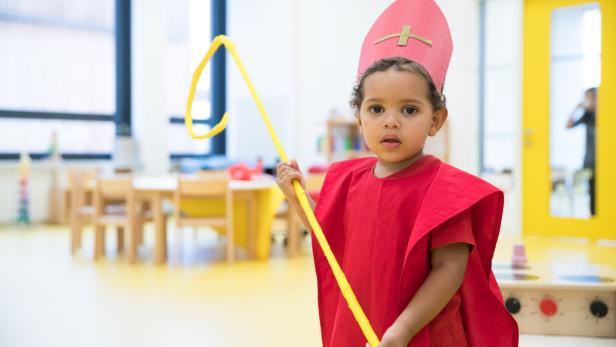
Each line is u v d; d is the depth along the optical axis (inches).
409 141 36.6
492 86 227.6
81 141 297.0
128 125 309.6
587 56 207.6
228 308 118.4
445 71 39.0
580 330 75.5
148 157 301.6
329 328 43.1
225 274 154.8
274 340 96.8
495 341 38.7
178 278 149.3
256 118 324.2
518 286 75.3
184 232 244.5
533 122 218.2
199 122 343.6
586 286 73.7
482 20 229.0
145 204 209.3
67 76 291.4
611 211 203.8
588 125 207.6
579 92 209.5
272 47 312.3
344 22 277.4
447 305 38.0
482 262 37.8
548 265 88.3
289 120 300.7
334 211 43.1
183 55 335.3
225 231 198.8
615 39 202.1
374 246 38.4
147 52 301.3
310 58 292.4
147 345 94.0
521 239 209.9
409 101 36.4
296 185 44.2
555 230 215.0
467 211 36.0
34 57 281.1
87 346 93.5
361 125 39.9
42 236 230.1
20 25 276.8
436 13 38.9
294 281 145.9
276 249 201.2
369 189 40.1
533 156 218.8
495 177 226.8
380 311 37.3
